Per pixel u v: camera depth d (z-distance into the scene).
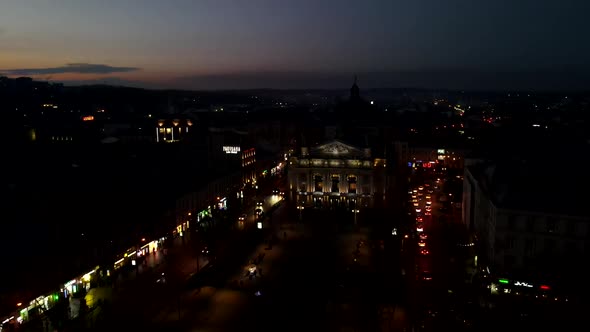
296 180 141.25
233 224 124.50
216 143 171.00
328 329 67.44
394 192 149.12
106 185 111.56
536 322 65.56
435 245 103.38
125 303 75.69
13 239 74.12
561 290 71.31
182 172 138.75
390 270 89.56
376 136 192.88
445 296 75.94
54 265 73.56
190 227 119.19
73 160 161.75
